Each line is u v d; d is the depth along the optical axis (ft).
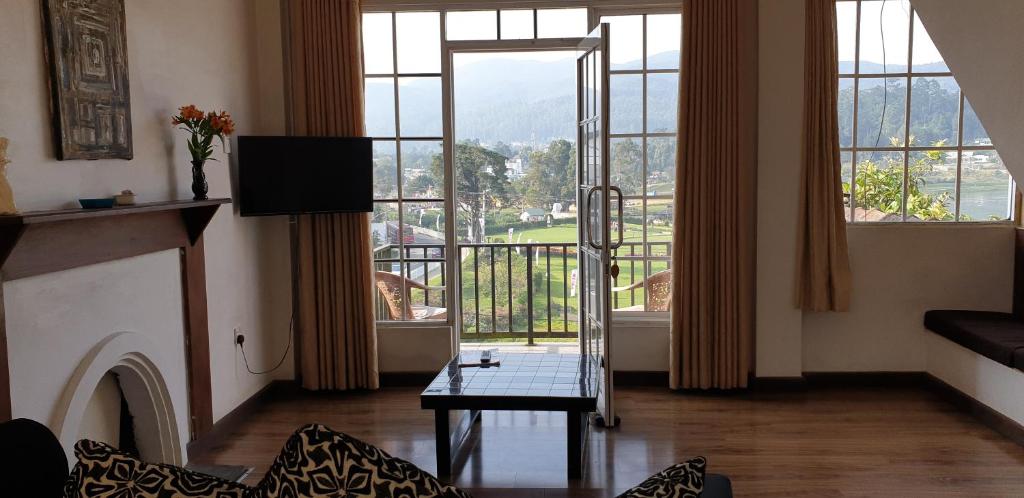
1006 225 16.10
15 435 5.39
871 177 16.44
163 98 11.89
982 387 14.23
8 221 7.30
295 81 15.97
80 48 9.55
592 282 15.43
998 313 15.81
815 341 16.67
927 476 11.73
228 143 14.44
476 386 12.01
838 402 15.58
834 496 11.02
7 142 7.65
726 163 15.61
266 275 16.43
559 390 11.72
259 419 15.01
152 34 11.55
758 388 16.38
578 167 16.48
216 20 14.05
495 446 13.39
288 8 16.26
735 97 15.49
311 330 16.35
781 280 16.12
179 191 12.42
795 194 15.92
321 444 4.25
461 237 28.86
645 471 12.10
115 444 11.25
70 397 9.10
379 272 17.31
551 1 16.39
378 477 4.19
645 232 16.94
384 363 17.10
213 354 13.64
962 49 11.20
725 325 15.96
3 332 7.90
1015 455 12.55
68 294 9.21
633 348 16.84
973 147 16.22
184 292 12.34
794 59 15.62
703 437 13.61
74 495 4.62
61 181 9.26
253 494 4.49
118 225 10.20
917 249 16.30
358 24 15.98
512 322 23.93
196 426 12.60
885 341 16.56
